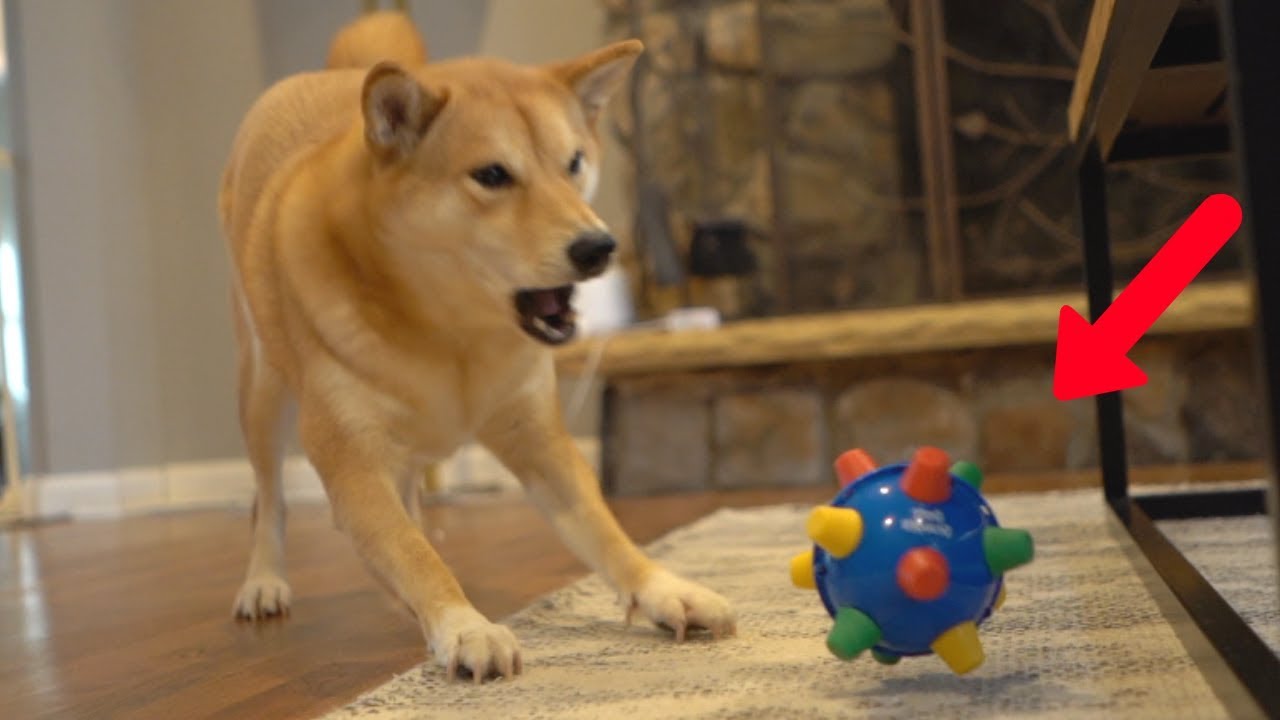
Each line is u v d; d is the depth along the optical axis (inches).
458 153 59.7
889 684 46.2
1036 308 152.2
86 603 91.0
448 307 61.0
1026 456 157.9
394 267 60.5
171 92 200.5
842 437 164.1
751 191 177.5
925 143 168.7
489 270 59.9
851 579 44.0
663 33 179.2
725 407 167.8
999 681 45.4
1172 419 151.9
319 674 58.5
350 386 61.0
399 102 59.5
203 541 133.1
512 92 62.7
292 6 199.0
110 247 192.1
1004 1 166.9
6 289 188.4
